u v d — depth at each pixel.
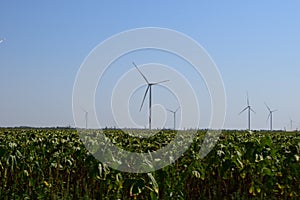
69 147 20.09
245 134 28.41
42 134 28.33
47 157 19.12
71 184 17.70
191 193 16.92
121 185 14.64
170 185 15.30
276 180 15.83
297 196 15.53
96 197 15.92
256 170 15.79
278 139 25.69
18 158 16.39
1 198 15.78
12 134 28.84
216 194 16.48
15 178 16.41
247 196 16.34
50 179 16.47
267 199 15.81
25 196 15.53
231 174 16.52
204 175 16.22
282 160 15.85
